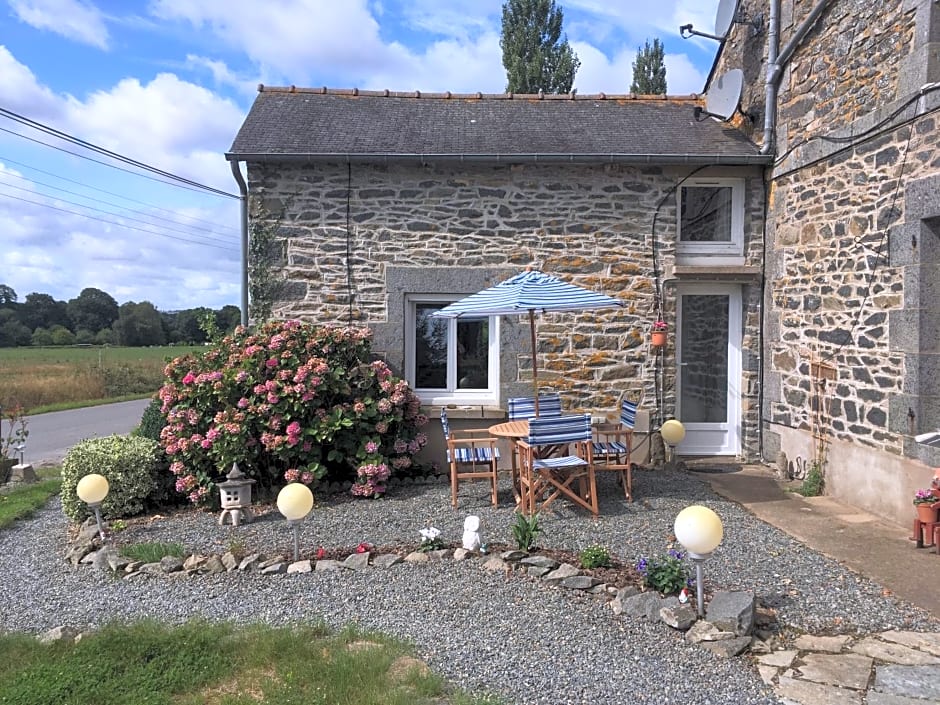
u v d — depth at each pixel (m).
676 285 7.52
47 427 14.80
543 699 2.96
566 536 5.04
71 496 5.87
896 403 5.36
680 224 7.66
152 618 3.89
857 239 5.88
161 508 6.32
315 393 6.42
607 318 7.44
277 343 6.59
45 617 4.05
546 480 5.74
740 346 7.75
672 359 7.49
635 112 8.48
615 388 7.46
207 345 7.10
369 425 6.64
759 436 7.61
